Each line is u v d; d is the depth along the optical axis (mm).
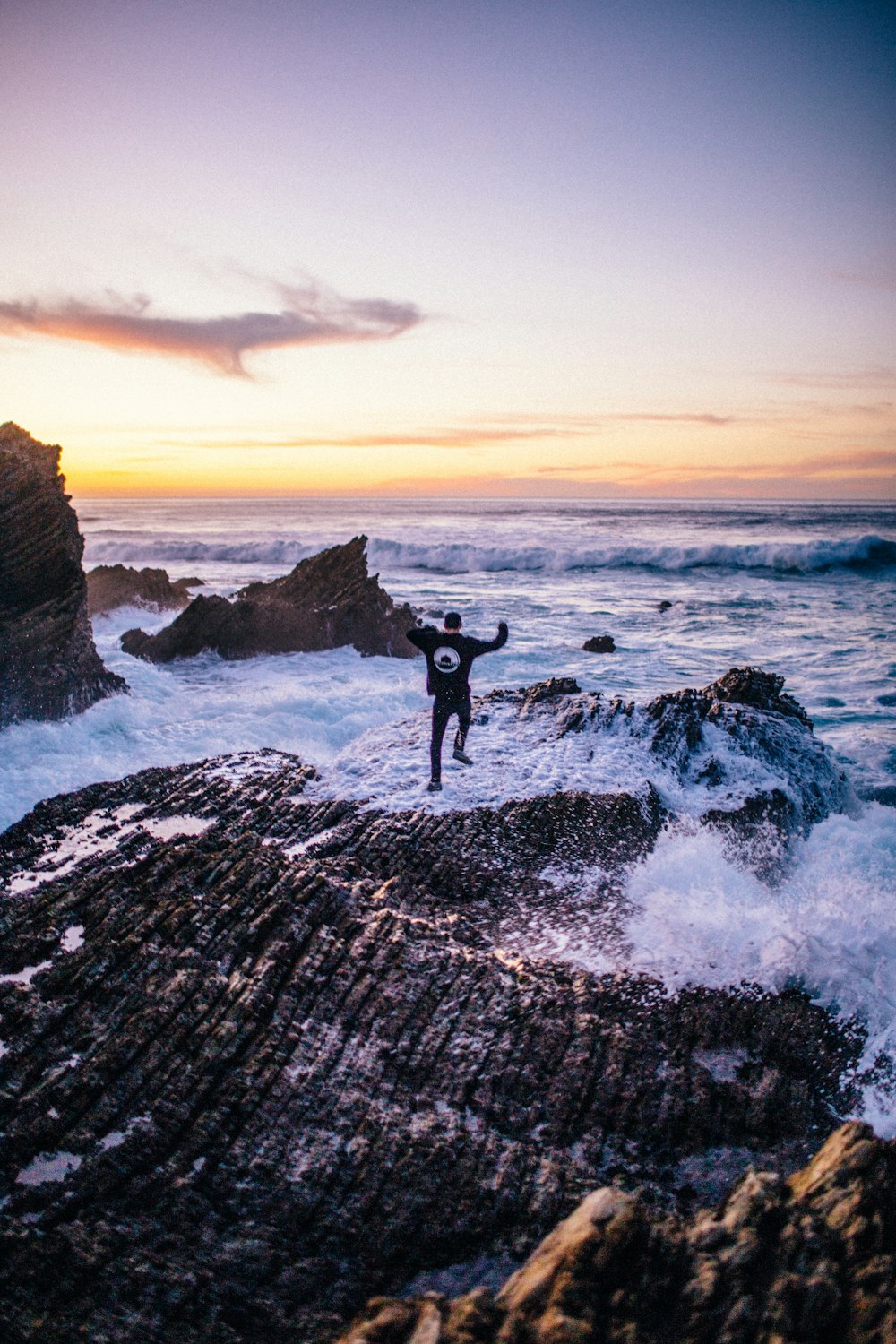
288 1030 4809
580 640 22375
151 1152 4027
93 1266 3469
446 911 6762
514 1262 3729
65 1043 4582
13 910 5785
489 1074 4723
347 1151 4152
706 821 8680
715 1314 2719
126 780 8984
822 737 13977
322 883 6172
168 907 5699
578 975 5871
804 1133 4625
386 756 9828
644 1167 4301
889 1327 2582
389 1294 3578
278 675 16234
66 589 11727
